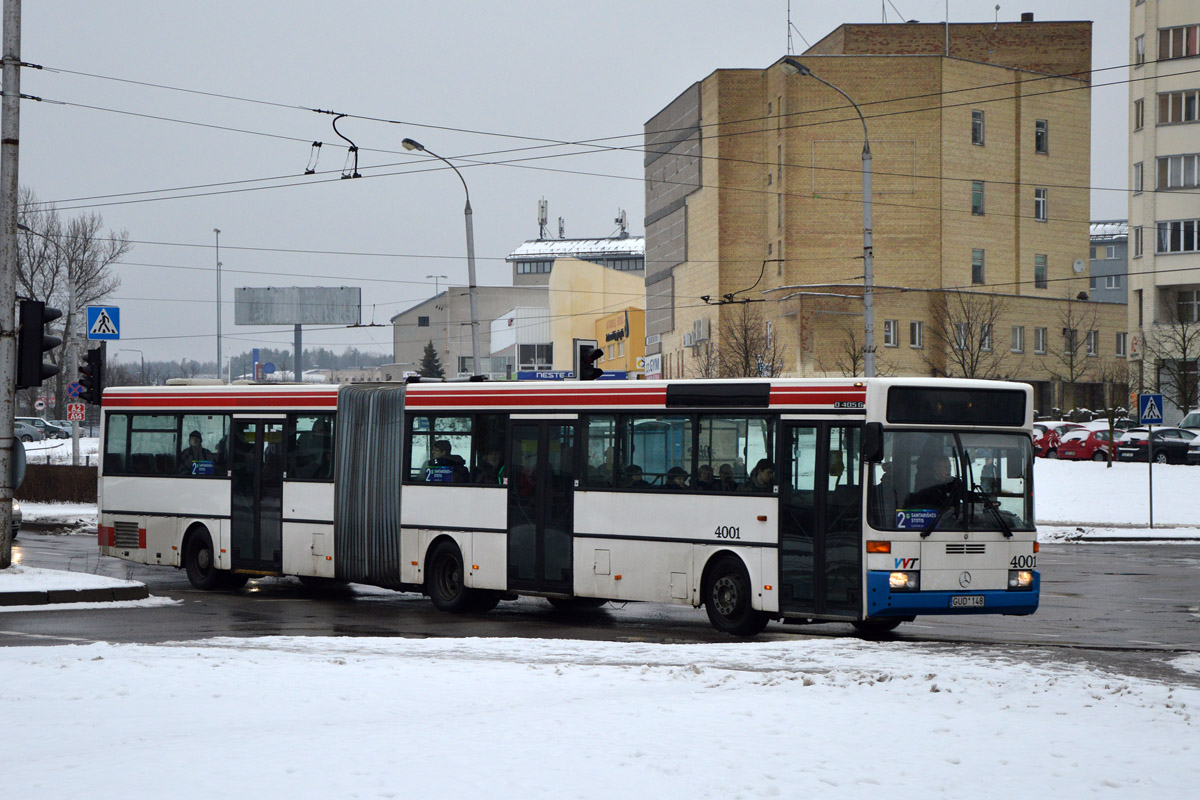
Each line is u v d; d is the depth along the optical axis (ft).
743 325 259.19
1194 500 136.87
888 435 51.01
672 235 317.22
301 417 72.23
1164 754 26.81
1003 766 25.58
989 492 52.31
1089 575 83.51
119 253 251.80
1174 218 248.11
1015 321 270.26
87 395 115.24
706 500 55.83
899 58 259.60
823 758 25.95
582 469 60.29
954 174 263.29
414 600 71.72
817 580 52.03
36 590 62.80
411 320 545.44
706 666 41.24
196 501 76.33
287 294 379.96
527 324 390.63
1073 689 35.73
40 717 30.63
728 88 282.36
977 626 58.54
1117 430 186.50
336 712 31.55
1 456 67.15
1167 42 249.55
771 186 272.31
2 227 66.39
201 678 36.45
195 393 77.10
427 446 66.69
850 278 259.19
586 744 26.89
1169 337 231.91
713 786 23.43
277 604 68.03
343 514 69.77
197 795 22.38
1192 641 52.54
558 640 49.01
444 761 25.11
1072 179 280.92
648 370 330.34
